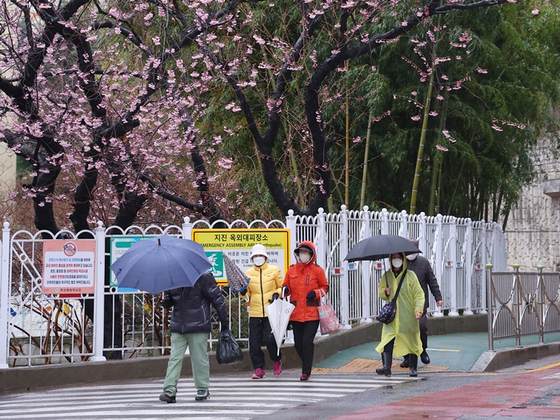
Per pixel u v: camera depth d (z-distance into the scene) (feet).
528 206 217.36
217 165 105.70
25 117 80.23
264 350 72.84
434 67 98.58
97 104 84.23
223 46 88.94
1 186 145.69
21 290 68.23
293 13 101.96
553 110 140.77
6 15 81.56
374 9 86.58
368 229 85.61
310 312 63.21
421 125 110.01
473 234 106.32
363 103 106.32
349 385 59.21
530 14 121.39
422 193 112.98
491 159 113.60
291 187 102.42
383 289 64.28
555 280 86.38
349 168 110.22
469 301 103.24
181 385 63.62
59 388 65.46
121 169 85.51
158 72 84.89
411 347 63.72
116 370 68.49
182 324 52.95
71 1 79.71
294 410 47.52
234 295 77.66
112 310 72.23
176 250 51.67
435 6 80.59
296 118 101.86
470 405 45.06
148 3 93.25
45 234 84.48
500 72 113.60
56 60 87.20
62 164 82.23
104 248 69.21
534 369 70.18
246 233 72.54
